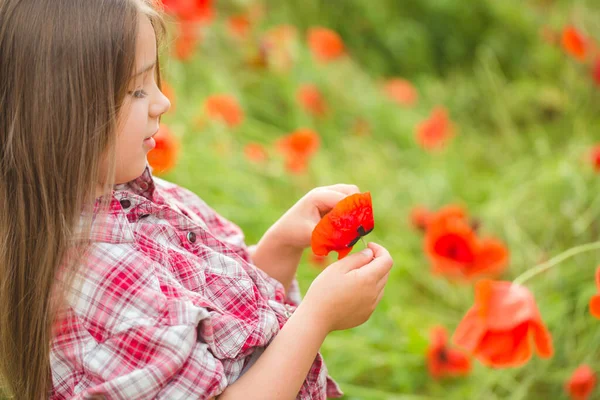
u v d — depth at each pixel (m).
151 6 1.07
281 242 1.21
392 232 2.33
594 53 2.88
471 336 1.18
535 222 2.24
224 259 1.03
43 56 0.91
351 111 2.93
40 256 0.92
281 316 1.05
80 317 0.91
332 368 1.72
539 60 3.25
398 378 1.71
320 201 1.21
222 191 2.14
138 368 0.88
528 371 1.78
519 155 2.79
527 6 3.62
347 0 3.58
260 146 2.39
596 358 1.79
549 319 1.80
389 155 2.78
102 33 0.91
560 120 2.98
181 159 2.05
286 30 2.75
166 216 1.03
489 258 1.71
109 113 0.92
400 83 2.94
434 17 3.65
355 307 1.03
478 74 3.33
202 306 0.93
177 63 2.34
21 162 0.92
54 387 0.93
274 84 2.83
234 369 0.96
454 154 2.81
